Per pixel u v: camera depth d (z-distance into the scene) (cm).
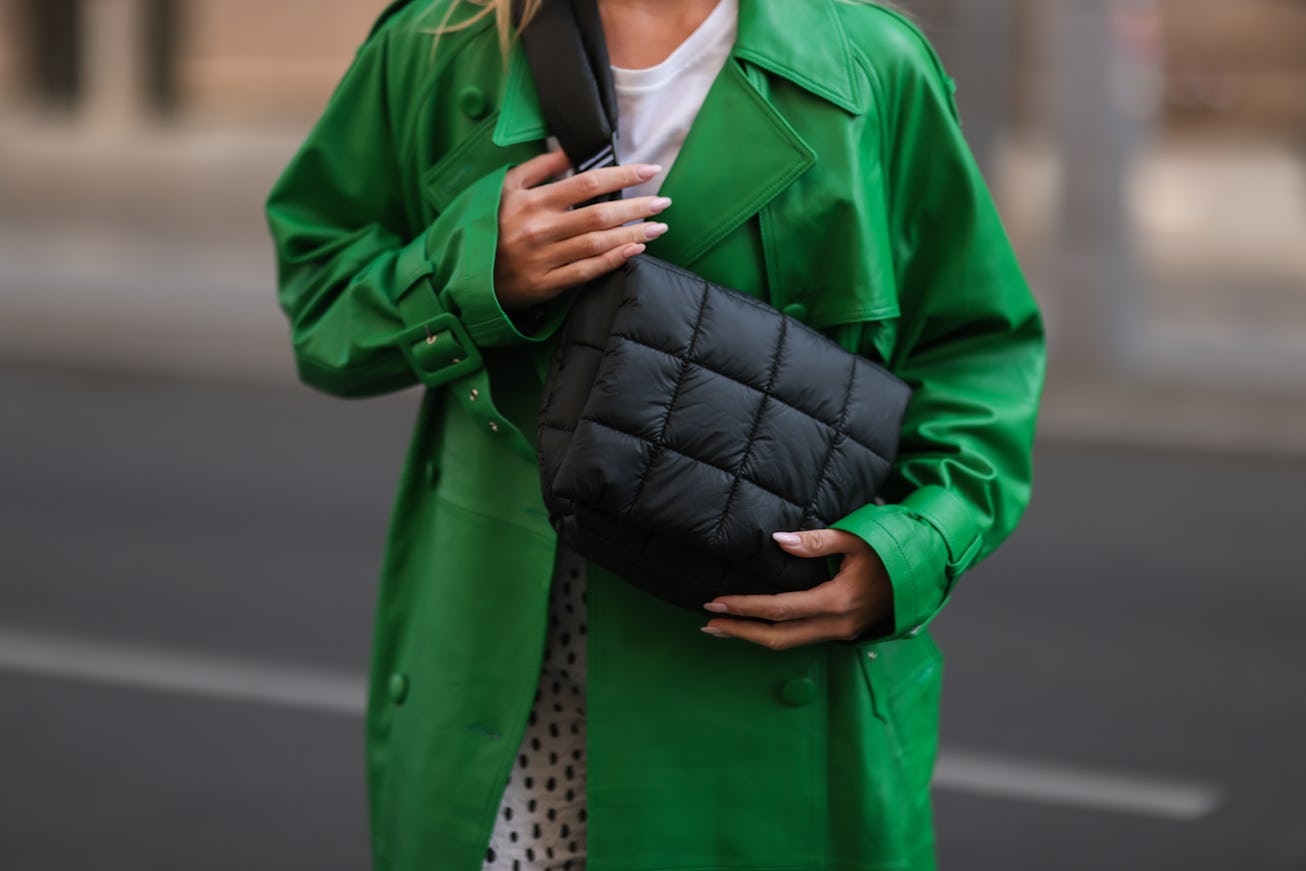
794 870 334
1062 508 1312
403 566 367
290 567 1084
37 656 904
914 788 350
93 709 834
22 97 3981
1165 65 5234
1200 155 4578
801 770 333
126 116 4000
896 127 343
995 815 729
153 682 870
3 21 4022
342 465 1406
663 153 332
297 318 360
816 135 329
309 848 689
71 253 2723
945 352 354
